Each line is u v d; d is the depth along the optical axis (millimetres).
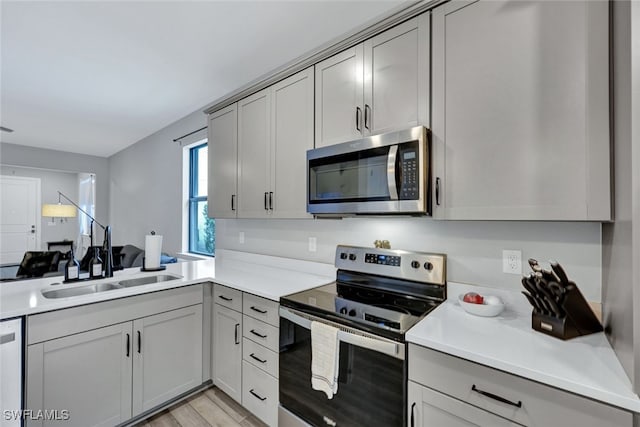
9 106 3541
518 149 1124
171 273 2273
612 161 945
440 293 1555
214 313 2139
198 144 3805
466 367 988
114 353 1684
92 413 1601
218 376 2082
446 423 1029
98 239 6379
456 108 1277
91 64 2557
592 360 906
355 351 1284
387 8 1841
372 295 1665
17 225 6695
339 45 1696
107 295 1651
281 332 1610
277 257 2531
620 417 742
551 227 1313
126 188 5668
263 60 2479
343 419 1316
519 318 1273
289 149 2002
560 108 1039
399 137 1380
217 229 3191
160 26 2033
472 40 1239
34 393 1418
